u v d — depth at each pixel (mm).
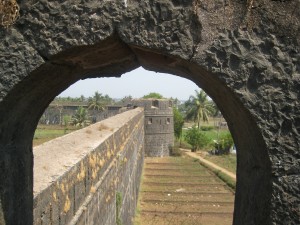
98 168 9008
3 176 3689
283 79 3428
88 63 4137
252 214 3965
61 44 3385
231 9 3438
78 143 9148
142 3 3377
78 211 6863
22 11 3373
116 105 68188
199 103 65875
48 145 8445
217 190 30422
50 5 3373
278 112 3430
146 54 4000
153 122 47281
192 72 4105
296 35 3432
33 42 3381
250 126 3723
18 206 4074
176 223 21359
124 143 15562
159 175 35875
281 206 3430
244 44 3426
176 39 3400
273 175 3449
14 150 4039
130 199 18750
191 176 35938
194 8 3395
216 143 53188
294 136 3432
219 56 3410
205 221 22172
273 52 3434
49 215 5207
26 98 3775
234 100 3688
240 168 4758
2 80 3377
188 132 57719
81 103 70188
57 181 5605
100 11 3377
